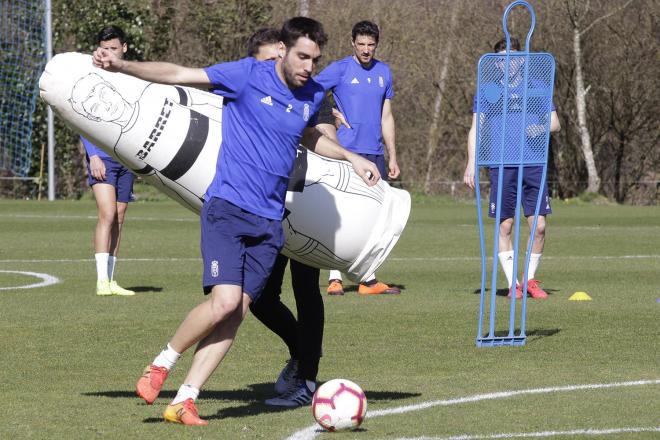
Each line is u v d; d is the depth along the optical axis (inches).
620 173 2874.0
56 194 2600.9
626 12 2785.4
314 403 450.3
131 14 2591.0
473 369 592.1
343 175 531.2
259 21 2706.7
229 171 459.8
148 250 1354.6
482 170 2805.1
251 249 464.4
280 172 462.6
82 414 480.4
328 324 756.6
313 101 464.4
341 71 936.3
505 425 459.5
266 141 458.9
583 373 579.2
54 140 2534.5
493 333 669.3
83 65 490.9
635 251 1352.1
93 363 609.6
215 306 454.6
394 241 545.3
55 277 1049.5
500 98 653.3
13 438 435.5
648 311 820.6
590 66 2812.5
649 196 2856.8
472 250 1369.3
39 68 2436.0
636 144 2847.0
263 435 442.6
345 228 526.9
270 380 570.6
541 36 2792.8
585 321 769.6
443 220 1957.4
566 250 1369.3
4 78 2437.3
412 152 2849.4
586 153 2758.4
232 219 457.1
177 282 1019.9
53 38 2522.1
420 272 1120.2
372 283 941.2
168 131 494.6
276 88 457.4
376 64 943.7
